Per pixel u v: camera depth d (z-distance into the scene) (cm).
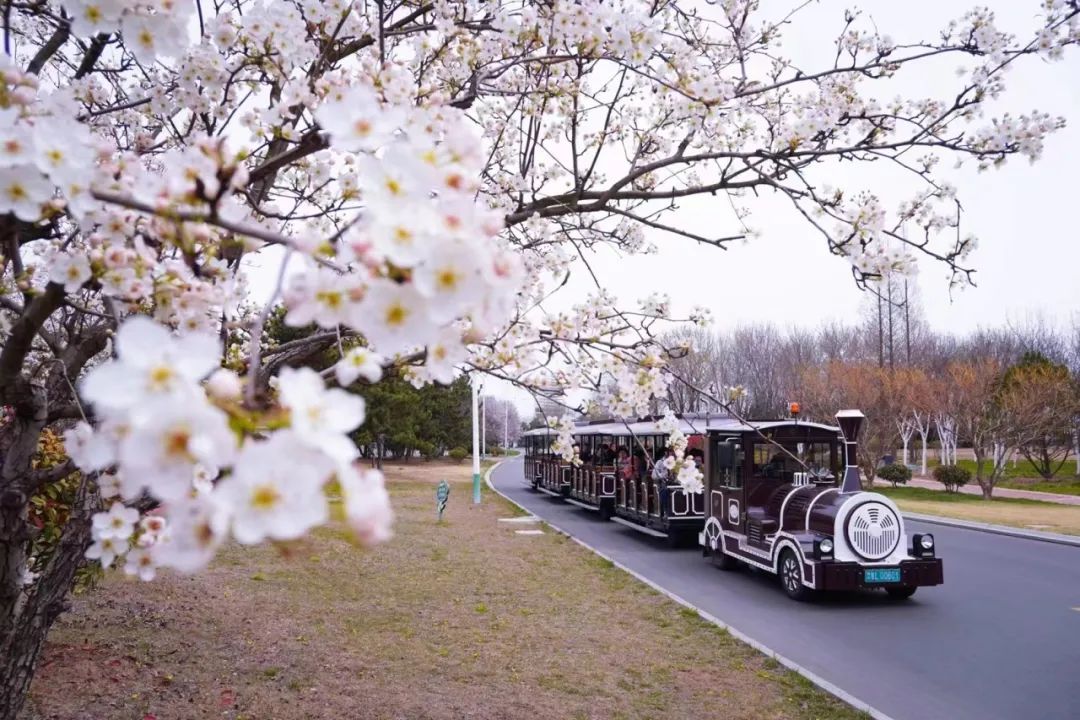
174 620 674
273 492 86
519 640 693
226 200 145
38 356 423
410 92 266
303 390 93
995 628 792
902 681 619
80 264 200
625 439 1717
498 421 8031
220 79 313
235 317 350
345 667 593
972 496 2622
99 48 296
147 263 198
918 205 404
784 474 1084
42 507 479
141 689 514
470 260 106
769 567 986
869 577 878
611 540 1480
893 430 2880
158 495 87
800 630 782
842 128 411
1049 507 2195
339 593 841
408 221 105
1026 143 376
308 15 319
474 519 1694
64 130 148
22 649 332
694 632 740
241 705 504
